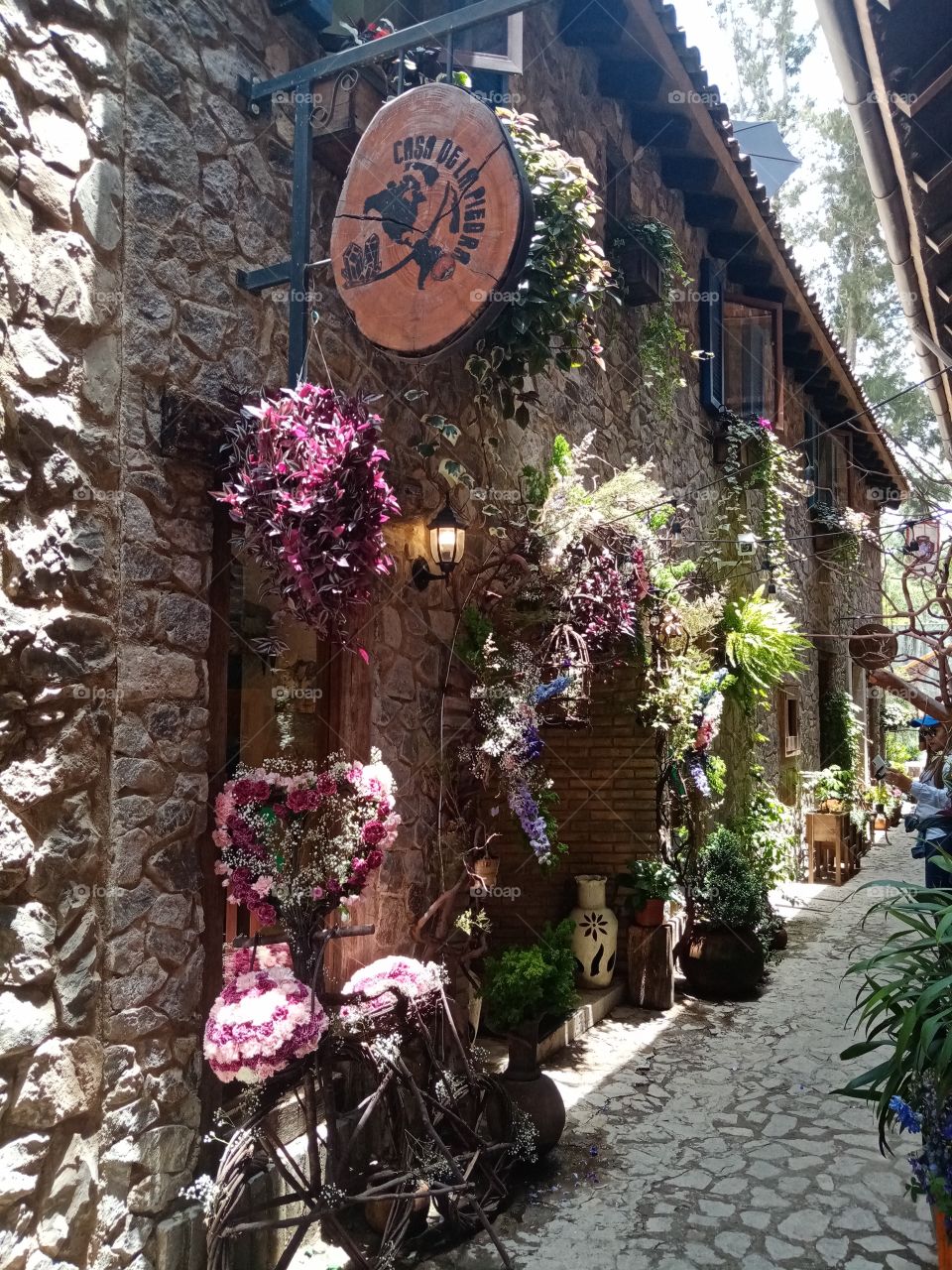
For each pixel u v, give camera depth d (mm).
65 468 2359
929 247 3275
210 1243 2418
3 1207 2096
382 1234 2844
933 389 4859
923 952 2820
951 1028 2227
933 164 2885
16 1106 2148
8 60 2234
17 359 2230
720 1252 2854
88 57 2475
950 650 3971
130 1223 2422
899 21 2340
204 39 2887
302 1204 2965
